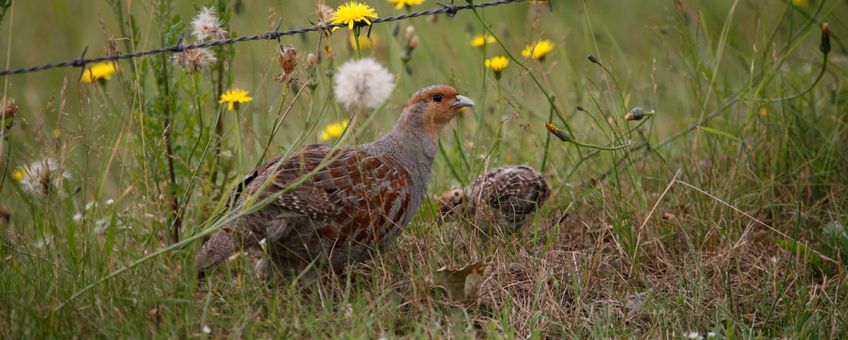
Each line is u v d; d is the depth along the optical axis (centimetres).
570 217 1227
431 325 928
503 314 951
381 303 968
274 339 876
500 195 1179
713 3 1923
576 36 1919
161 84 1135
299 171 999
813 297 991
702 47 1519
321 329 902
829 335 958
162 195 1076
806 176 1227
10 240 1071
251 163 1237
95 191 1098
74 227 1037
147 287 916
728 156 1283
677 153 1388
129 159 1227
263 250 964
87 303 903
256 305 953
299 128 1529
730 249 1071
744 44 1717
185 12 2069
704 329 977
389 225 1045
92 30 2016
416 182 1100
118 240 1083
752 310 1020
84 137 1102
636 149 1254
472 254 1087
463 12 1995
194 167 1155
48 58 1925
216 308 959
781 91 1333
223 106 1148
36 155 1191
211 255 975
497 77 1266
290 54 1022
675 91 1617
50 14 2066
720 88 1526
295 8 2008
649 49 1866
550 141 1388
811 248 1116
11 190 1265
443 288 998
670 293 1030
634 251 1093
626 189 1273
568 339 953
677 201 1193
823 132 1308
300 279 1042
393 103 1548
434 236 1123
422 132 1116
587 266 1054
